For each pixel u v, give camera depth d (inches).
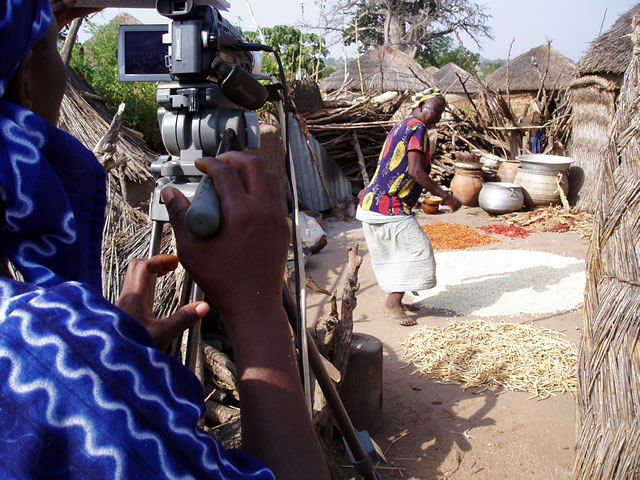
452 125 436.8
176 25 44.7
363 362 119.0
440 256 273.9
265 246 30.3
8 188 23.9
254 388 29.4
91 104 268.7
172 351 46.9
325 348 110.7
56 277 25.1
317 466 29.4
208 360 107.2
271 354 30.1
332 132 404.2
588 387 90.4
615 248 85.9
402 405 136.9
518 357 158.9
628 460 82.8
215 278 30.1
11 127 24.4
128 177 221.5
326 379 58.2
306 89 380.5
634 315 82.6
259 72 57.4
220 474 24.5
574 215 347.9
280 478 28.4
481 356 159.8
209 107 47.9
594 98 352.5
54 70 28.7
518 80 767.7
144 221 148.5
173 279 118.2
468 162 390.3
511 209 357.1
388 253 185.3
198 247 30.2
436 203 371.6
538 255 271.9
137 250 131.5
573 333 179.2
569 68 732.0
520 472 112.3
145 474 21.7
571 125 421.7
